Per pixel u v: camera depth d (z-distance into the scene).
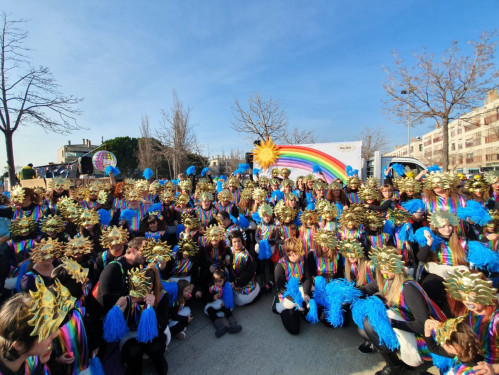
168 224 5.21
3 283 3.60
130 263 2.85
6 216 4.55
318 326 3.44
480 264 2.91
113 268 2.72
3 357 1.37
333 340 3.14
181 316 3.27
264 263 4.82
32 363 1.63
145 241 2.93
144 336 2.45
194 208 5.57
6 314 1.36
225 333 3.33
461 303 2.33
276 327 3.44
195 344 3.13
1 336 1.35
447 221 3.00
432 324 2.14
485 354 1.90
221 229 4.08
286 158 10.17
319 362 2.79
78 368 2.04
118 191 5.79
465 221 3.51
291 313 3.34
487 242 3.37
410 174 6.56
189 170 8.31
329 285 3.28
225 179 9.71
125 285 2.75
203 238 4.30
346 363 2.76
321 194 5.53
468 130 52.28
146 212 5.09
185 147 17.86
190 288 3.53
